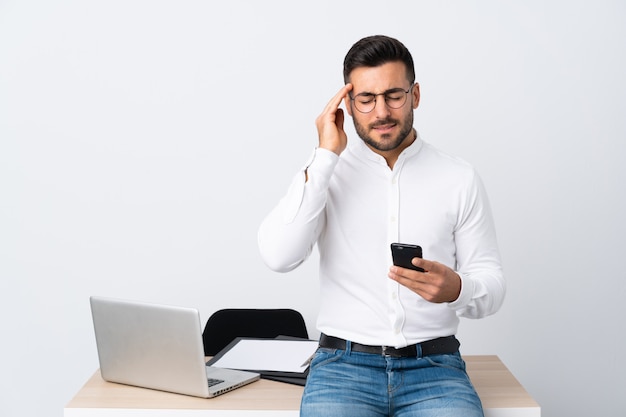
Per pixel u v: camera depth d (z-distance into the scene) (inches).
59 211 133.0
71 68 132.0
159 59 131.5
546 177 131.5
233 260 133.0
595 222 132.1
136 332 85.0
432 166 86.2
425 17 129.9
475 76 130.3
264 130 131.7
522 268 132.7
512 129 131.0
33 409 135.5
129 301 85.0
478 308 81.0
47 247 133.3
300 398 82.8
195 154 132.0
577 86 130.4
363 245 83.7
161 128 132.0
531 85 130.4
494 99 130.6
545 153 131.2
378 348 80.8
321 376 80.2
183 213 132.8
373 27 130.3
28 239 133.3
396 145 81.0
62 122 132.3
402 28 130.1
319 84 131.1
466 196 85.0
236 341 100.7
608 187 131.6
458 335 133.6
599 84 130.5
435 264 73.7
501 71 130.3
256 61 131.1
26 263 133.6
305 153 131.9
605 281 132.7
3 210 133.0
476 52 130.2
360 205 84.8
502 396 83.8
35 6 131.5
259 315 114.1
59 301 133.8
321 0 130.3
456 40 130.0
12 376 135.0
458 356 83.7
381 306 82.1
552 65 130.2
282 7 130.6
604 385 134.0
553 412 134.3
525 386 134.4
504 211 132.0
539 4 130.0
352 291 83.0
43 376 135.0
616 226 132.0
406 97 80.5
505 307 133.1
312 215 81.0
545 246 132.4
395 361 80.0
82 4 131.3
